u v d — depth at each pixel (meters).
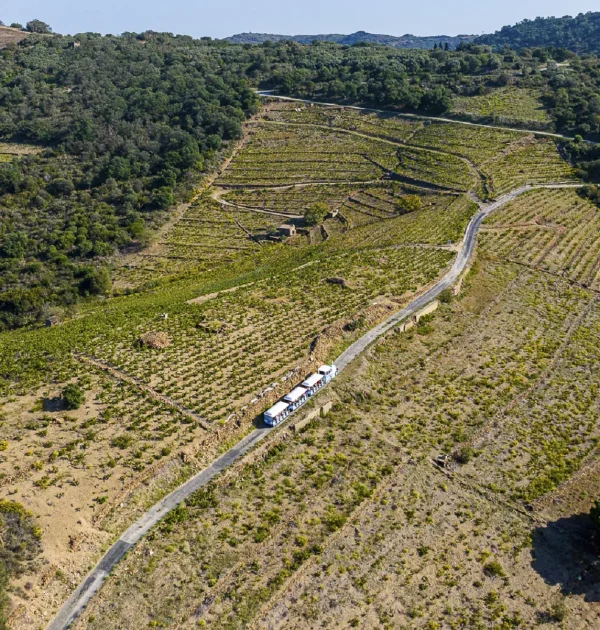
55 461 58.00
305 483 60.97
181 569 50.53
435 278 100.88
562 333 92.31
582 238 123.69
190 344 80.12
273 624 47.84
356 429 69.12
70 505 53.22
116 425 63.34
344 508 58.72
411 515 59.12
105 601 47.12
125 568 49.69
